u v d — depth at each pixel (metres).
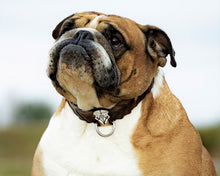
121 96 4.26
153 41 4.61
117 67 4.21
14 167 13.47
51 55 4.07
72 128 4.44
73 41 3.96
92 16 4.41
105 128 4.38
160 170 4.20
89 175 4.25
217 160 17.95
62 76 4.05
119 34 4.22
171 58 4.68
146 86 4.40
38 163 4.45
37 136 20.64
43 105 39.41
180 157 4.26
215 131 19.88
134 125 4.36
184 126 4.47
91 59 3.90
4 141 19.95
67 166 4.31
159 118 4.43
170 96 4.65
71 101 4.36
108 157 4.27
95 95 4.17
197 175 4.32
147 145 4.29
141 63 4.37
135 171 4.20
